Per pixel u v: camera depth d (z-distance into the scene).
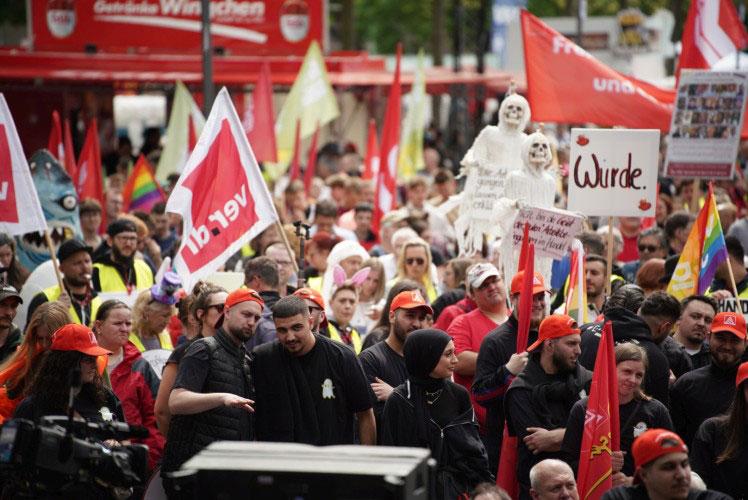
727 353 27.22
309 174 62.69
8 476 20.38
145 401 28.62
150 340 31.30
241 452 16.55
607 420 24.09
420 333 25.22
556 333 25.86
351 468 15.81
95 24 99.31
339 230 48.28
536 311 28.05
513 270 32.72
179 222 49.59
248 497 15.80
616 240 40.28
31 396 23.47
